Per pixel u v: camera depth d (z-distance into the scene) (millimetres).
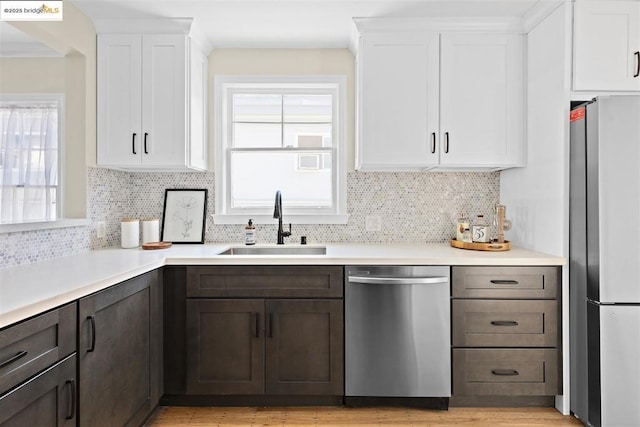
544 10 2285
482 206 2922
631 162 1934
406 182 2930
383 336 2199
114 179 2758
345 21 2518
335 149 2998
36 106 2477
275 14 2422
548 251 2311
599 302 1956
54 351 1329
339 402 2303
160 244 2592
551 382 2197
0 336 1103
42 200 2441
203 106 2836
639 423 1951
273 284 2217
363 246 2727
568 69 2150
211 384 2221
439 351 2197
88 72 2451
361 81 2525
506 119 2533
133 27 2506
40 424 1266
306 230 2947
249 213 2994
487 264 2195
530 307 2197
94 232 2535
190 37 2543
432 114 2523
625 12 2150
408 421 2152
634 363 1948
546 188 2316
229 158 3004
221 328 2225
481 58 2523
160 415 2213
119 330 1745
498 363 2205
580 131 2064
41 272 1746
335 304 2211
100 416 1593
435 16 2461
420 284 2188
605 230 1939
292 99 3043
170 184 2953
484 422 2143
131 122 2533
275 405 2301
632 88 2150
